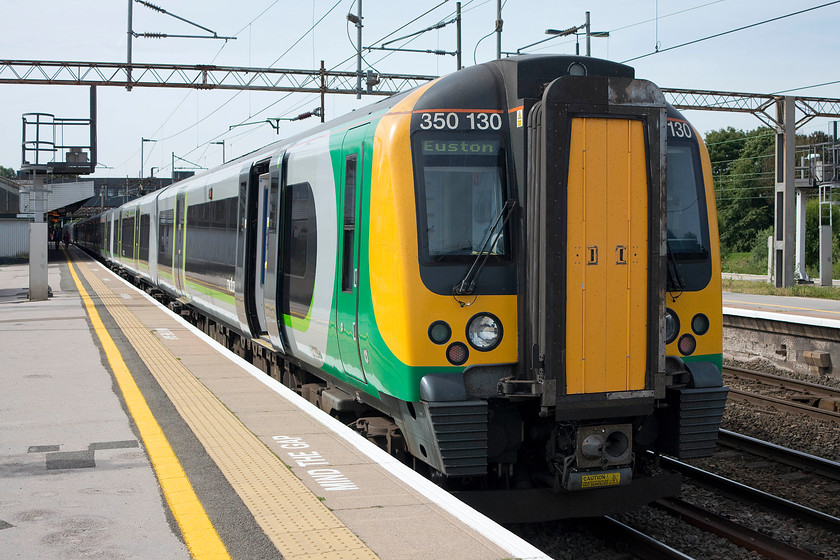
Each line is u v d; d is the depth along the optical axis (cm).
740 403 1156
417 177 595
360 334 671
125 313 1772
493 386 594
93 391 872
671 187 642
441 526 464
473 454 578
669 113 654
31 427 709
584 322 569
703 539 651
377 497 516
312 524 467
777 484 793
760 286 2856
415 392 583
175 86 2573
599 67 623
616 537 646
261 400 824
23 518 482
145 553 429
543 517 600
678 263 634
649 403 588
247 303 1137
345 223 718
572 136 561
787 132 2873
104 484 546
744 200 6384
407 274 586
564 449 593
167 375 973
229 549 430
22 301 2134
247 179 1140
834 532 666
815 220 4541
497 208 604
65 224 11731
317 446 643
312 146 850
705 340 641
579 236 566
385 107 675
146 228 2567
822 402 1134
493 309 593
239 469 579
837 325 1320
